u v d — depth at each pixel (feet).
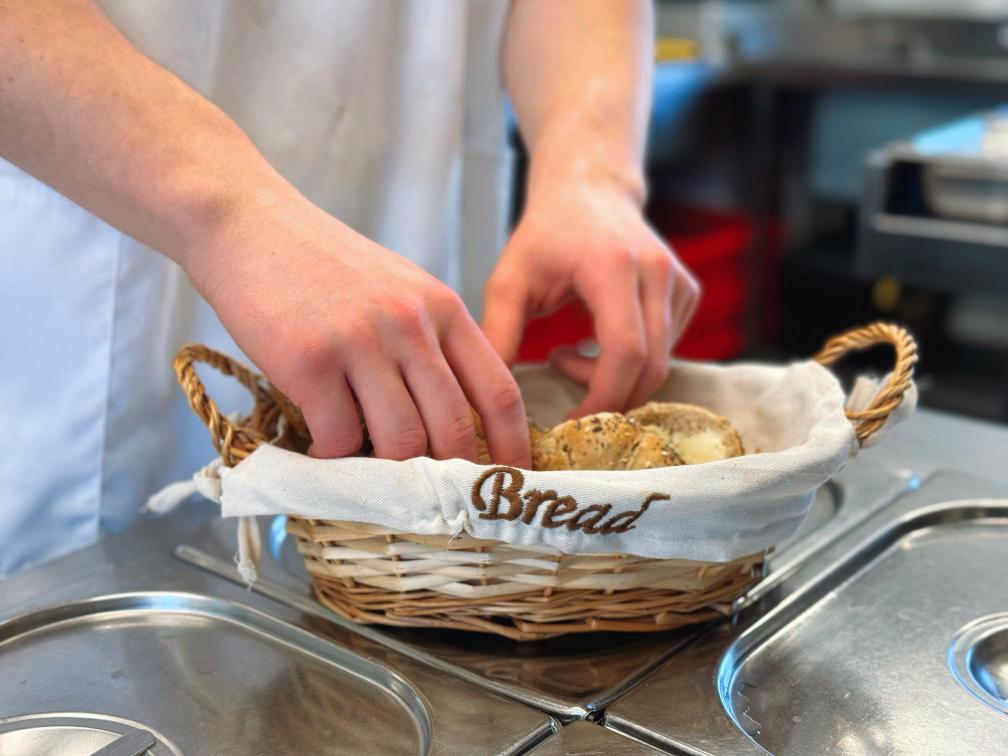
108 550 2.12
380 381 1.61
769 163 7.04
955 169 4.59
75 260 2.30
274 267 1.61
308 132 2.53
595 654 1.72
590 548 1.59
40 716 1.60
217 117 1.76
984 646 1.81
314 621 1.83
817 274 7.12
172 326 2.47
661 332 2.20
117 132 1.65
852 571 2.05
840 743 1.53
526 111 2.73
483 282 3.20
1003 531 2.21
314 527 1.72
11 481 2.44
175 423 2.56
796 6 7.55
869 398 1.97
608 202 2.35
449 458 1.68
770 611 1.85
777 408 2.07
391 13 2.60
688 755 1.45
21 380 2.38
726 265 6.89
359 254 1.66
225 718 1.59
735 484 1.58
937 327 6.88
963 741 1.54
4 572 2.51
